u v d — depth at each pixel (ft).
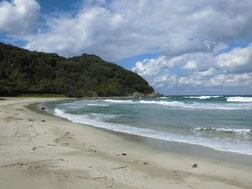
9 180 12.11
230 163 20.22
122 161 19.24
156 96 392.88
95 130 38.45
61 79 306.14
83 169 15.78
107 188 12.53
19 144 22.66
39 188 11.45
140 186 13.51
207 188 14.08
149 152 24.22
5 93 217.15
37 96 244.63
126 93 368.07
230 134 34.04
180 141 29.84
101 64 442.50
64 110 82.07
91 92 317.22
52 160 17.39
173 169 18.20
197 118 53.26
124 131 37.73
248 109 74.54
